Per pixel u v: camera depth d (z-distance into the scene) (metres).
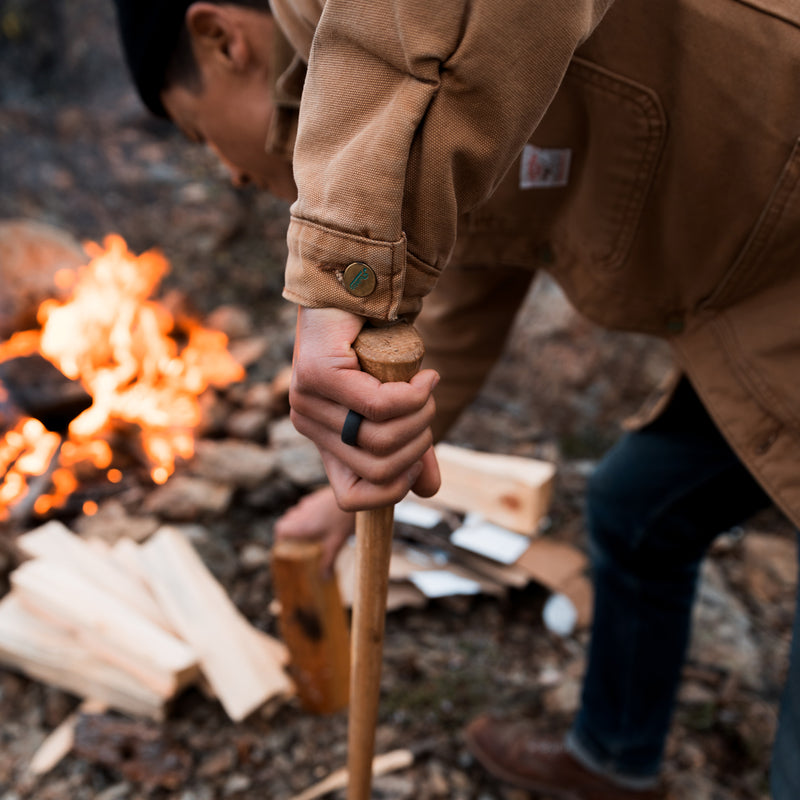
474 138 0.70
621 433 2.51
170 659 1.53
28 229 2.48
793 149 0.86
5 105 3.63
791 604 1.98
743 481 1.22
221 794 1.48
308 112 0.73
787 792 0.99
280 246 3.34
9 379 2.21
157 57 1.04
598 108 0.90
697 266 0.98
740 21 0.83
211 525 2.10
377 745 1.59
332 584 1.49
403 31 0.67
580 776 1.47
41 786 1.48
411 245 0.74
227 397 2.54
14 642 1.63
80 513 2.07
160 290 2.96
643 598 1.30
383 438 0.71
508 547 1.87
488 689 1.72
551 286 2.80
